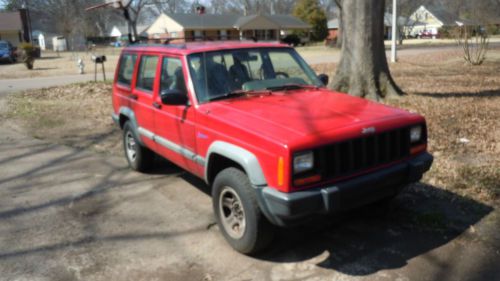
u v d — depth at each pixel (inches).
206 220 189.3
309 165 135.7
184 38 239.5
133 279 146.6
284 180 133.2
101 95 581.3
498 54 1020.5
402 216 180.9
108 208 206.5
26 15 2295.8
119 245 170.1
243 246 154.2
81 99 557.9
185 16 2239.2
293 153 132.3
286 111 159.3
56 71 1011.3
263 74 198.5
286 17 2492.6
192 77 181.9
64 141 340.5
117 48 2407.7
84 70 1001.5
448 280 138.1
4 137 359.9
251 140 144.6
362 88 402.0
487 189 198.5
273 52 206.5
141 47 238.7
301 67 211.0
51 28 3400.6
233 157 149.6
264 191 138.7
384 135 150.1
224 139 157.6
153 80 216.8
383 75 404.2
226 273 147.9
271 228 149.2
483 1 1599.4
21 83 767.7
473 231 165.9
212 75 184.5
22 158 295.4
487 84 515.5
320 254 156.8
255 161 142.4
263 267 150.3
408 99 399.9
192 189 226.8
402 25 2025.1
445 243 159.6
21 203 216.1
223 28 2294.5
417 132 160.4
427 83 538.0
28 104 527.2
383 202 188.4
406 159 157.5
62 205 212.1
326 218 183.0
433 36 2834.6
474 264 146.0
